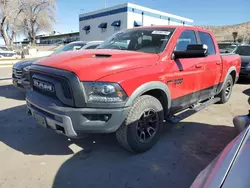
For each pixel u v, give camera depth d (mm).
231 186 1260
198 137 3838
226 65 5215
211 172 1513
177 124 4410
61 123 2711
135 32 4043
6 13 31641
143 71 2971
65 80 2646
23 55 19594
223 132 4062
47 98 2924
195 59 3939
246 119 2809
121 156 3191
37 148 3400
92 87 2631
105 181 2650
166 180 2686
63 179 2678
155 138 3375
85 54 3188
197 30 4273
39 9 37250
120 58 2992
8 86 8078
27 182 2613
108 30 27141
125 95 2760
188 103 4031
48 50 27344
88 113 2650
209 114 5062
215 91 5016
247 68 8961
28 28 38375
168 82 3338
